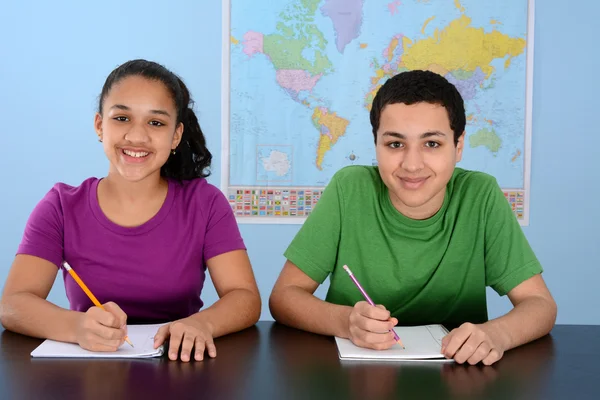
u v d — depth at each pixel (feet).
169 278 4.23
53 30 8.00
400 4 8.01
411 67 8.07
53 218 4.17
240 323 3.74
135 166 3.97
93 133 8.09
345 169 4.55
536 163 8.20
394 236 4.28
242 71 8.04
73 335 3.31
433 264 4.28
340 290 4.40
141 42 8.04
